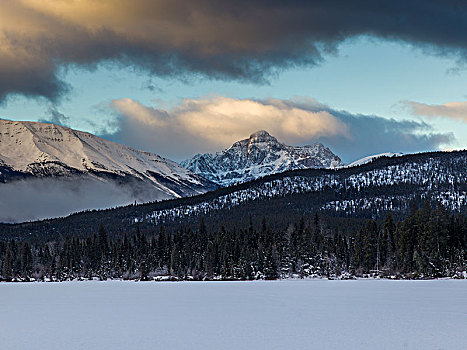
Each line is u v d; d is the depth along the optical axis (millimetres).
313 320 77938
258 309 92875
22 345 60875
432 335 64625
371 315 83000
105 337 65000
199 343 60406
